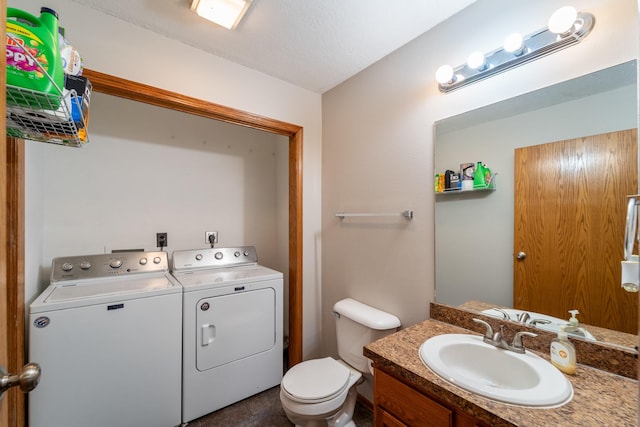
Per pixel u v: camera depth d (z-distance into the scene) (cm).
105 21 142
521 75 117
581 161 102
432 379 91
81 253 199
